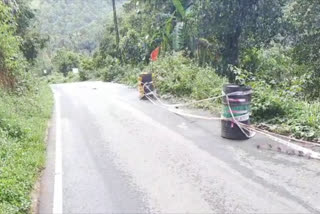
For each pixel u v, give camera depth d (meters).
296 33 17.22
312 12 16.22
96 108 12.32
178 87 13.77
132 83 20.88
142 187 5.12
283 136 7.20
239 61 18.12
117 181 5.40
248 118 7.36
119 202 4.70
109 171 5.84
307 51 16.69
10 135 7.75
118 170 5.86
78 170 5.96
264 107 8.22
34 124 9.15
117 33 32.94
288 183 4.96
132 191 5.01
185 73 14.48
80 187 5.24
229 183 5.07
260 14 17.00
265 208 4.29
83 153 6.92
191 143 7.17
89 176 5.66
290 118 7.90
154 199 4.72
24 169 5.66
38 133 8.10
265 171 5.45
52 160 6.56
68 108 12.87
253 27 17.34
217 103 10.86
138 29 33.06
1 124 8.02
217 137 7.53
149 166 5.97
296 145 6.62
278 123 7.93
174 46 20.64
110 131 8.62
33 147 7.10
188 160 6.14
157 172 5.67
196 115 9.89
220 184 5.06
